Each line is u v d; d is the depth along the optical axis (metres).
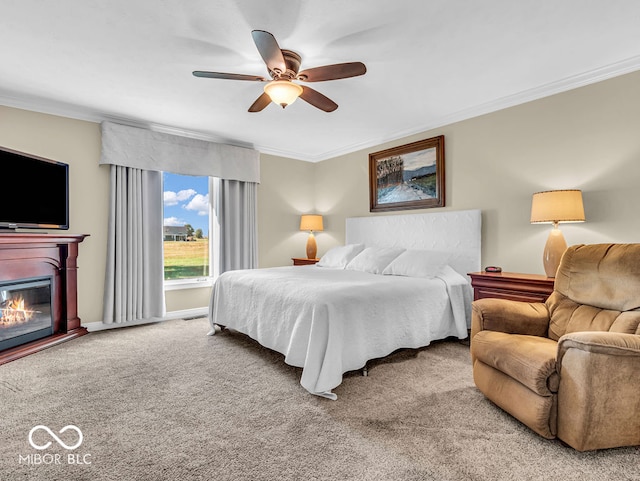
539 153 3.08
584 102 2.81
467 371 2.50
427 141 3.96
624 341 1.50
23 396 2.11
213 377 2.42
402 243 4.15
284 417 1.87
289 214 5.36
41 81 2.86
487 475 1.40
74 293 3.41
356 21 2.07
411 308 2.75
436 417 1.86
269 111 3.59
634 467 1.44
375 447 1.59
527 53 2.46
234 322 3.19
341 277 3.11
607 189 2.69
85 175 3.59
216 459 1.51
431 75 2.80
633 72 2.57
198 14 1.99
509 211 3.29
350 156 5.02
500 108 3.33
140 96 3.18
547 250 2.73
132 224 3.80
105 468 1.44
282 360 2.77
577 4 1.93
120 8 1.93
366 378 2.38
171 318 4.23
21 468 1.44
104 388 2.23
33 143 3.30
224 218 4.60
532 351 1.70
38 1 1.87
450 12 1.99
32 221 3.04
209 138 4.46
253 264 4.86
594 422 1.48
